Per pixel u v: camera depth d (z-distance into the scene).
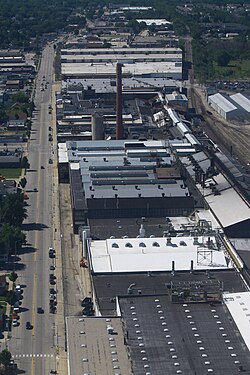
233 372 183.12
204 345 194.50
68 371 189.12
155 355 189.75
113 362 186.12
